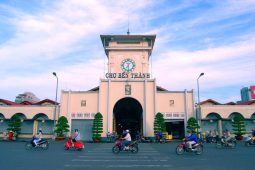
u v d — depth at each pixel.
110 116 43.91
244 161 15.92
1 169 12.23
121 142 21.83
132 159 16.88
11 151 22.36
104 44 50.75
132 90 45.00
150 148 27.88
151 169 12.58
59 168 12.69
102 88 45.19
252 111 44.34
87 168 12.77
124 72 48.12
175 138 44.75
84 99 45.12
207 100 47.09
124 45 49.19
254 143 30.39
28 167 12.90
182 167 13.31
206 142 39.88
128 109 53.97
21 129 46.31
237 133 42.22
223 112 44.31
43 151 22.66
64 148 26.44
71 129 44.28
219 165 14.10
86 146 30.50
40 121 46.50
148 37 49.09
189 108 44.31
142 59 48.97
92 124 44.38
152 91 44.84
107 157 18.03
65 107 45.06
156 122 41.44
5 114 46.53
